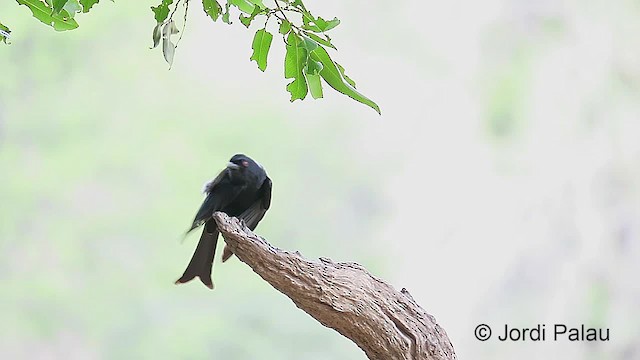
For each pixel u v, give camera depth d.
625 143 15.32
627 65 15.70
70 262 17.42
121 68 19.61
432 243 18.64
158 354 16.95
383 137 20.94
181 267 17.92
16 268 17.16
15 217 17.48
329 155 20.72
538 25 17.38
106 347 17.02
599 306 14.09
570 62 16.45
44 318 16.98
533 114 17.30
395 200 19.95
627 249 14.39
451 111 19.89
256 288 17.41
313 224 19.81
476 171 18.72
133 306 17.45
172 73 20.61
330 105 21.23
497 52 18.98
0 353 16.56
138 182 18.73
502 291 15.66
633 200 14.78
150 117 19.86
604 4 16.02
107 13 19.39
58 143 18.45
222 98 21.33
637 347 13.60
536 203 16.09
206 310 17.30
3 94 18.14
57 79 18.78
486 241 17.03
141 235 18.11
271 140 20.91
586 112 16.08
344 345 17.19
